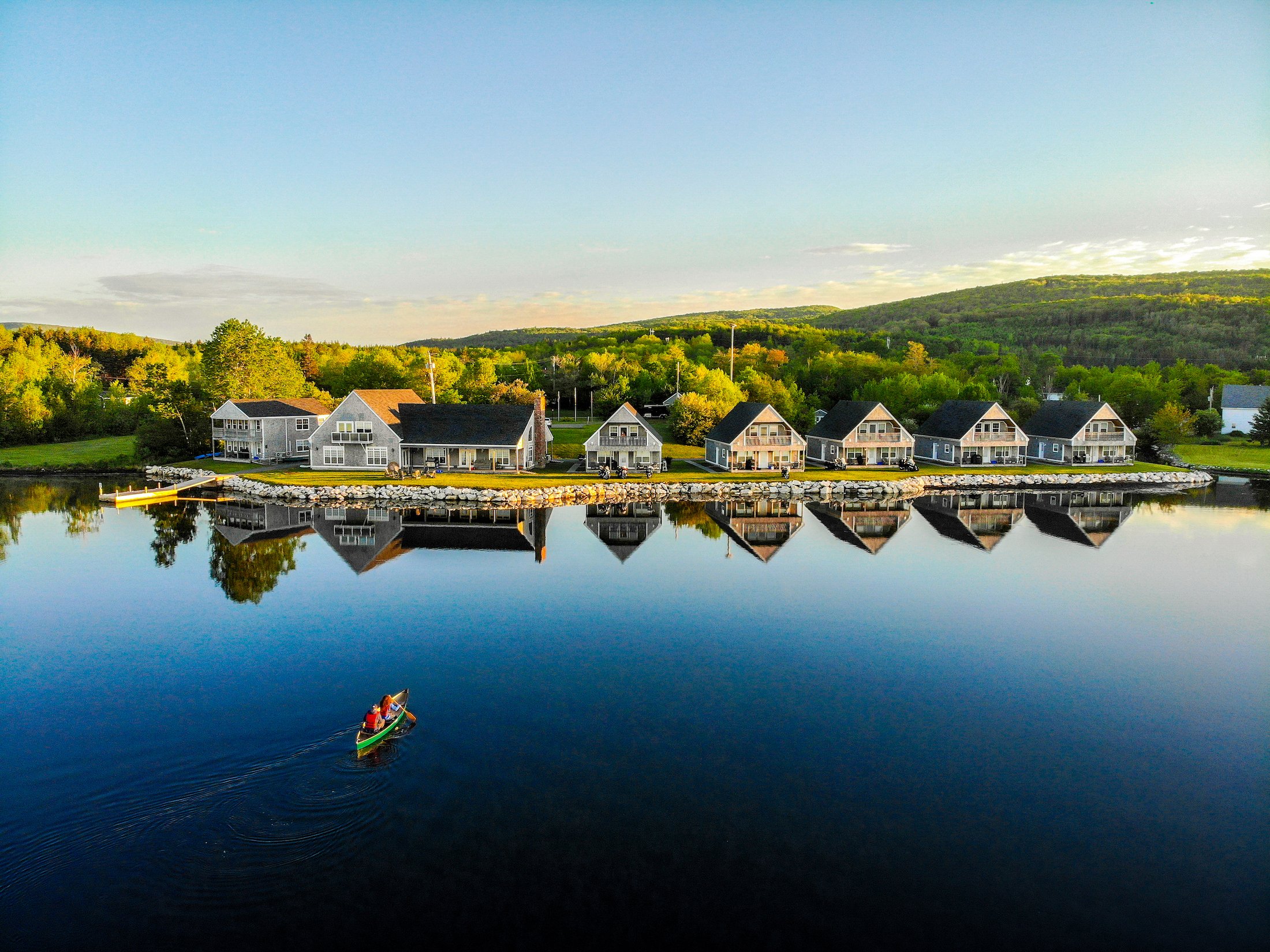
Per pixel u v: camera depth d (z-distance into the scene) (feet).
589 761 73.41
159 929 50.65
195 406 322.55
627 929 51.37
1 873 55.52
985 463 311.27
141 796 65.36
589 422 428.15
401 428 276.62
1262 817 66.95
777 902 54.49
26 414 372.17
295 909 52.65
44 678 92.12
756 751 76.64
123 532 182.09
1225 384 480.64
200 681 91.20
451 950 49.26
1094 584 141.69
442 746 75.46
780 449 284.20
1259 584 142.41
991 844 62.23
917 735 81.15
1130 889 57.06
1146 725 84.84
